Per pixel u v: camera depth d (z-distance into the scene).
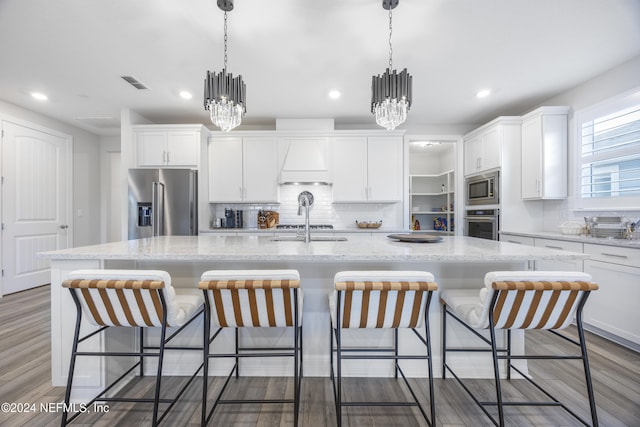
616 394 1.68
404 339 1.88
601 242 2.31
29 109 3.80
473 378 1.88
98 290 1.31
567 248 2.62
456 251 1.60
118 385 1.78
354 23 2.06
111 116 4.06
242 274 1.31
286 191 4.41
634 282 2.10
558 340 2.36
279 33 2.17
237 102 1.98
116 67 2.67
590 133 2.94
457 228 4.30
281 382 1.83
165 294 1.32
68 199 4.43
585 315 2.49
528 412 1.56
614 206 2.70
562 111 3.15
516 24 2.08
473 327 1.55
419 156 6.06
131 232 3.66
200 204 3.82
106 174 5.04
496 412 1.56
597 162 2.86
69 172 4.45
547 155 3.16
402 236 2.17
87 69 2.71
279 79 2.93
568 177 3.15
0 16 1.97
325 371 1.90
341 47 2.36
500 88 3.15
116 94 3.29
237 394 1.71
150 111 3.85
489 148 3.69
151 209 3.67
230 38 2.23
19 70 2.73
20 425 1.45
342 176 4.08
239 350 1.89
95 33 2.17
